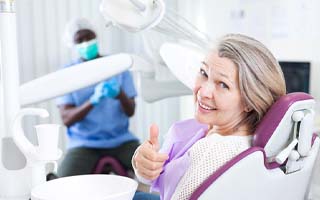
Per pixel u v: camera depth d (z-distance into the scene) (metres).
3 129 0.84
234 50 0.72
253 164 0.67
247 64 0.72
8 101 0.83
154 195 1.01
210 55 0.76
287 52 2.50
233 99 0.73
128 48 2.73
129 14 0.84
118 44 2.71
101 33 2.64
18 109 0.85
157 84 1.17
